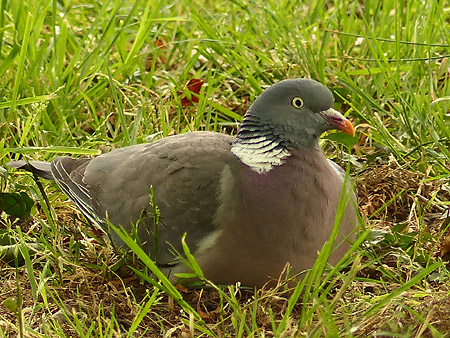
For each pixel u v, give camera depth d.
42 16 13.39
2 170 11.05
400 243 10.27
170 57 14.30
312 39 14.22
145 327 9.17
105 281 9.86
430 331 8.34
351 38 13.98
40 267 10.31
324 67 13.30
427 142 11.98
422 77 13.33
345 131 9.69
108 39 13.84
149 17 14.16
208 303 9.75
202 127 13.02
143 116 12.64
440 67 13.14
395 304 8.62
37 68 12.98
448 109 12.87
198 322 8.79
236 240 9.21
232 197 9.29
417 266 9.90
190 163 9.64
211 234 9.34
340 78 12.59
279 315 9.15
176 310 9.48
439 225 10.99
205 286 9.58
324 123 9.70
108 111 13.04
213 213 9.37
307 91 9.62
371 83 13.18
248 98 13.52
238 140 9.72
